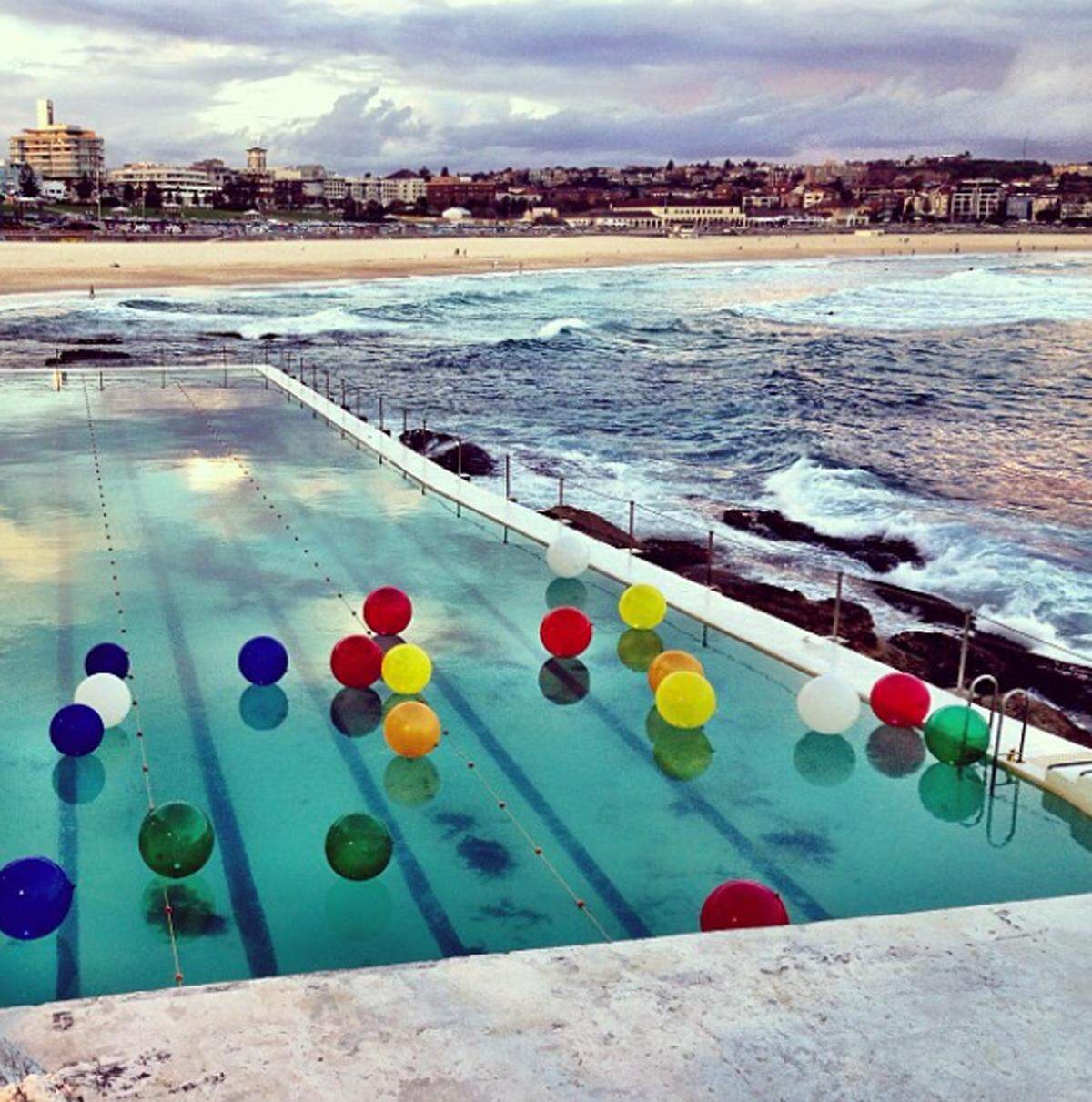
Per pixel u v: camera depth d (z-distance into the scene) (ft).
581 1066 7.63
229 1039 7.84
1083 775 20.80
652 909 17.30
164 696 25.76
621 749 23.22
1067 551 52.26
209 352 129.08
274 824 19.95
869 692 26.02
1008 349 151.53
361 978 8.69
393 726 22.06
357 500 44.91
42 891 15.31
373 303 206.80
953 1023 8.23
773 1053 7.80
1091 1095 7.43
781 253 520.01
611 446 77.97
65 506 43.21
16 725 24.11
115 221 572.10
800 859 18.85
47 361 115.03
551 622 27.89
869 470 72.18
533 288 263.08
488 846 19.20
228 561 36.47
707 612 31.68
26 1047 7.68
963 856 18.93
